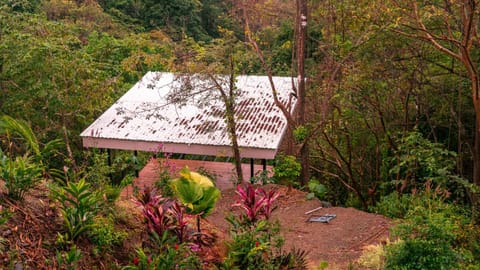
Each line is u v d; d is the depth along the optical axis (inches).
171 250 193.6
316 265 277.3
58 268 185.6
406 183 505.7
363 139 618.5
